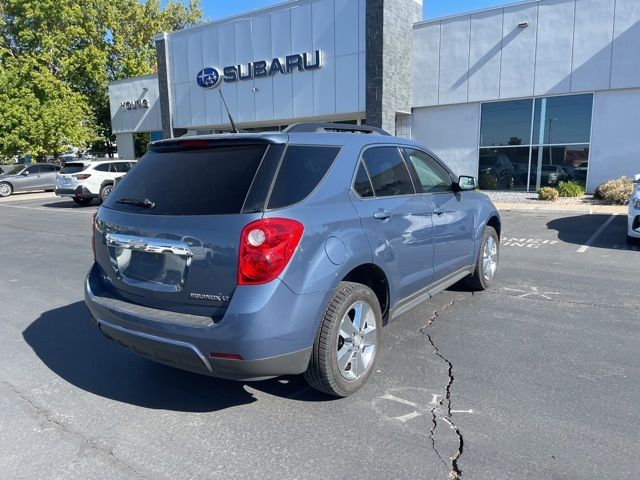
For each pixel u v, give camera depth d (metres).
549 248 8.62
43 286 6.79
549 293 5.88
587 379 3.68
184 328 2.93
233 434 3.10
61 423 3.27
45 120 27.27
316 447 2.93
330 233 3.20
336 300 3.24
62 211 17.41
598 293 5.85
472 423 3.13
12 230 12.61
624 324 4.80
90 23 33.62
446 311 5.25
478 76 16.83
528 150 16.47
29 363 4.24
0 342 4.73
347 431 3.09
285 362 2.99
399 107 17.72
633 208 8.47
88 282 3.72
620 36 14.49
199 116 22.80
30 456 2.90
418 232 4.19
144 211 3.32
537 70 15.79
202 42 21.89
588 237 9.54
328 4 17.89
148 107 26.67
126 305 3.33
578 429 3.03
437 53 17.52
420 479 2.62
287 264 2.91
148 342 3.11
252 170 3.08
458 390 3.56
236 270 2.87
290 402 3.49
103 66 34.38
